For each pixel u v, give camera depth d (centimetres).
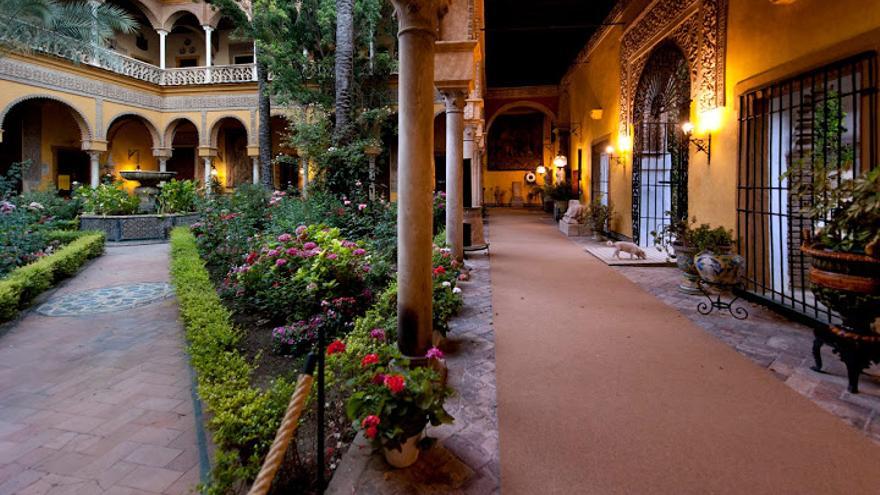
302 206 875
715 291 607
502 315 511
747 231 593
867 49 405
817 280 343
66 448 276
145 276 776
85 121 1658
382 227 777
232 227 775
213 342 363
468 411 296
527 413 294
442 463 236
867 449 255
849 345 322
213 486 210
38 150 1788
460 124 686
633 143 1030
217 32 2269
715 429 276
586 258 890
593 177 1412
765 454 250
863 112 420
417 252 315
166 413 319
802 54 488
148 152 2241
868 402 309
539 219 1788
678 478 230
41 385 363
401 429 218
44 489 239
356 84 1552
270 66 1495
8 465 259
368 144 1305
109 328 505
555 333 451
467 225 935
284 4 1438
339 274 454
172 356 424
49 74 1537
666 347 414
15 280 566
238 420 238
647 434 270
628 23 1058
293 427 181
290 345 402
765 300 549
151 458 266
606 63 1252
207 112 1981
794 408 302
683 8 774
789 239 512
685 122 765
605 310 534
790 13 506
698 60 716
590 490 222
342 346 227
